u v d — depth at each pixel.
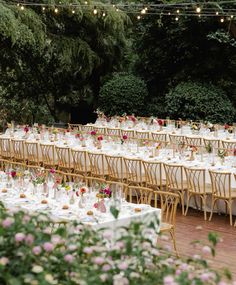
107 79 20.61
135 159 9.41
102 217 5.93
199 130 14.08
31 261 3.24
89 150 10.88
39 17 17.45
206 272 3.33
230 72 19.98
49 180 7.20
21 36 16.45
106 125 15.94
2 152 12.59
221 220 8.64
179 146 10.45
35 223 3.85
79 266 3.26
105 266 3.21
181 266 3.36
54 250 3.46
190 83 18.86
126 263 3.38
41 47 17.48
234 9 17.42
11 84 19.84
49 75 20.02
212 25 19.48
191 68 20.22
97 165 10.23
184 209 9.31
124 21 19.78
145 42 20.73
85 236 3.62
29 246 3.30
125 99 19.33
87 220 5.78
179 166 8.88
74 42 18.70
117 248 3.45
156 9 18.58
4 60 19.02
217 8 17.05
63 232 3.60
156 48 20.55
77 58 19.12
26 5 17.41
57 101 20.70
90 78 20.53
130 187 6.96
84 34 19.53
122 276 3.27
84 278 3.11
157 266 3.49
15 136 13.31
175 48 20.34
